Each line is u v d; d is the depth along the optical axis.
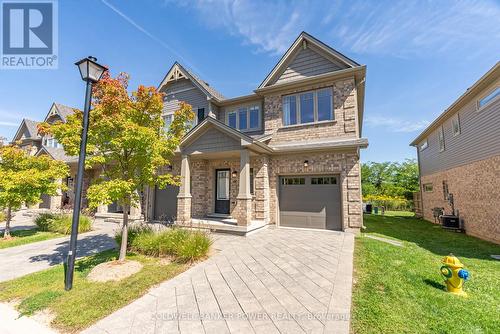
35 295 4.11
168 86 14.27
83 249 7.42
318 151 10.02
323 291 4.16
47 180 9.45
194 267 5.43
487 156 9.41
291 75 11.45
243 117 12.75
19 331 3.12
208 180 12.01
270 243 7.62
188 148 10.26
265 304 3.72
